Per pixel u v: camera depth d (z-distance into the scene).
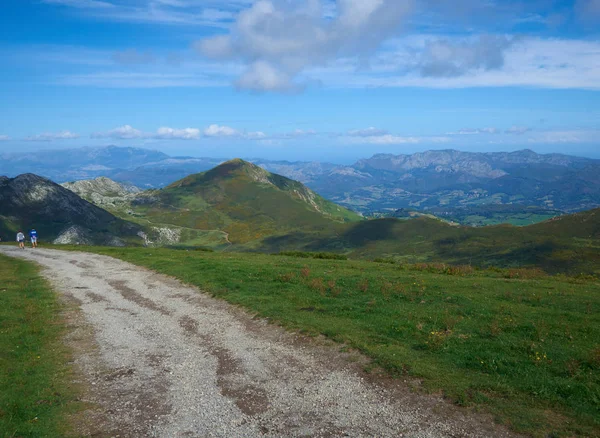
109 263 40.66
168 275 32.34
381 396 12.02
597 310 20.88
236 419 10.99
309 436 10.06
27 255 48.91
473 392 11.86
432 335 16.36
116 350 16.70
